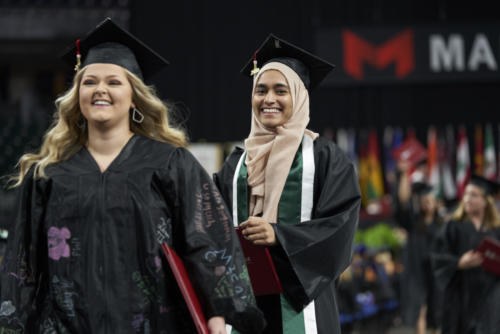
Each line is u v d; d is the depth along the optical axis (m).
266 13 38.75
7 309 6.08
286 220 8.39
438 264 15.87
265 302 8.25
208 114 38.81
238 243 6.25
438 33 37.91
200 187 6.30
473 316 15.41
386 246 26.73
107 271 5.96
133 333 5.93
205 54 38.88
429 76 37.91
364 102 38.66
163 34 38.94
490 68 37.84
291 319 8.03
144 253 5.99
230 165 8.95
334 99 38.69
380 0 38.78
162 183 6.18
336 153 8.63
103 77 6.44
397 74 37.97
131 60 6.68
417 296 21.05
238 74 38.84
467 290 15.56
